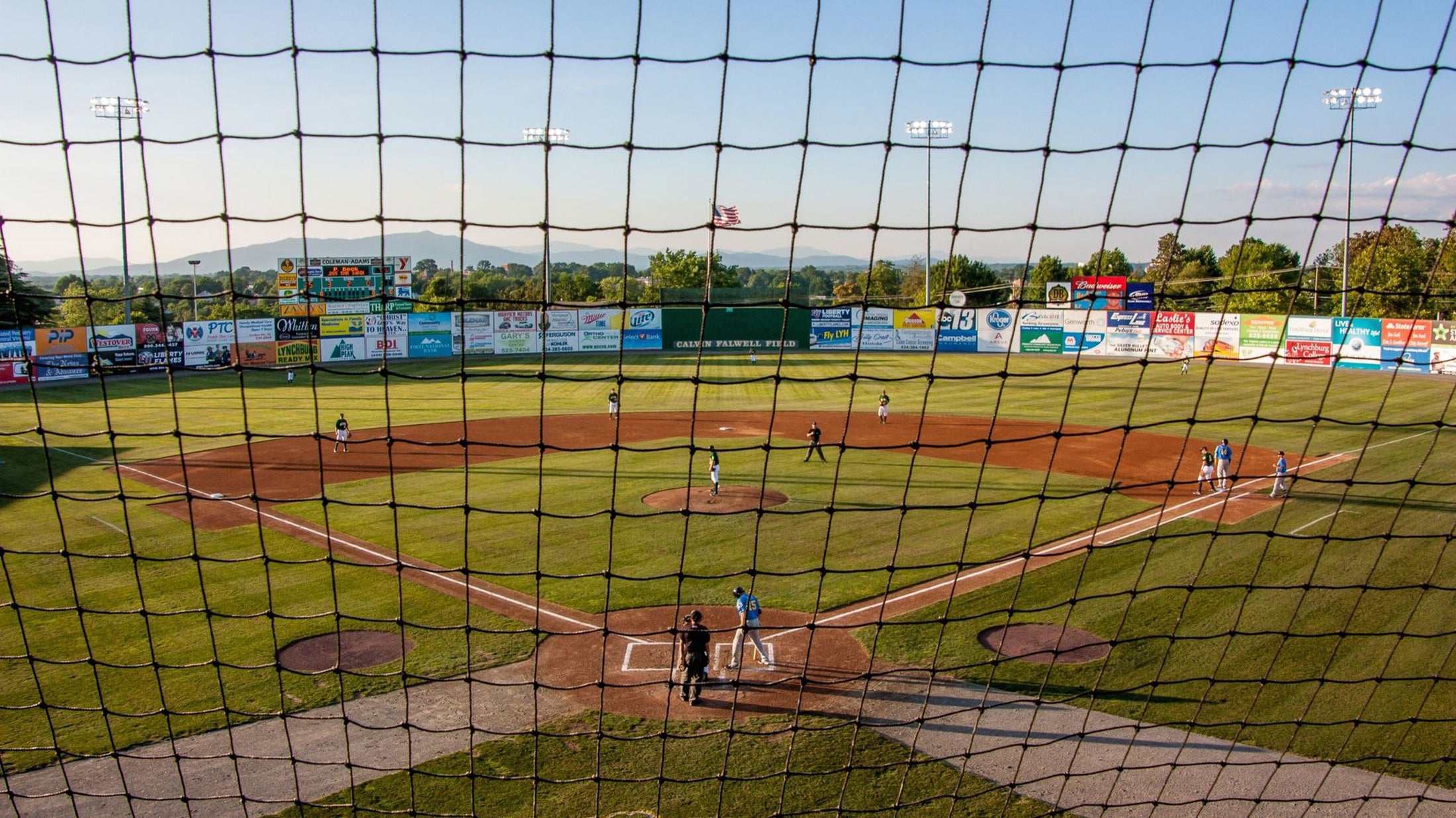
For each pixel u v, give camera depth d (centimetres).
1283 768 1154
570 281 6706
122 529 2183
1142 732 1247
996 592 1734
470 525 2209
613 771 1172
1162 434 3509
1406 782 1118
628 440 3509
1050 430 3650
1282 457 2428
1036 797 1105
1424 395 4222
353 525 2217
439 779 1154
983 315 6250
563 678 1421
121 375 5109
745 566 1905
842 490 2638
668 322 6712
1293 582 1770
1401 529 2158
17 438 3444
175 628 1584
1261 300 5366
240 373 638
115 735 1241
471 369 5650
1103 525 2186
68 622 1606
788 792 1125
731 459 3088
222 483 2741
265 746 1223
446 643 1537
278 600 1711
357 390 4966
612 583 1800
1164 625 1570
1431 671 1397
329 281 5769
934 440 3491
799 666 1458
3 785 1120
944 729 1270
